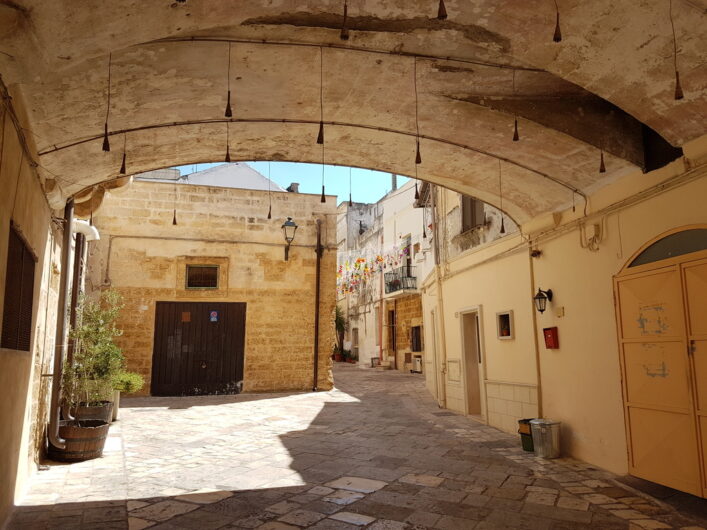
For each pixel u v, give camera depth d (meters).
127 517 4.48
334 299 15.10
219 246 14.21
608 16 3.82
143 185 13.82
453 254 11.39
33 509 4.60
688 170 4.92
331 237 15.27
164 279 13.70
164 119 5.38
